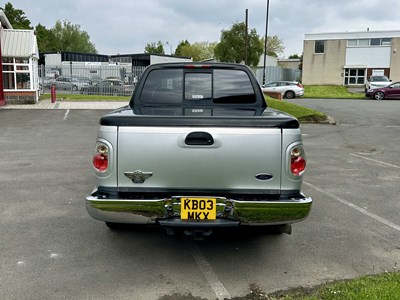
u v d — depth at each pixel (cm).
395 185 693
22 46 2084
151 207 343
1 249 416
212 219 346
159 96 471
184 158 343
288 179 347
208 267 383
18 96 2116
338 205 577
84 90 2916
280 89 3159
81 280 354
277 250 423
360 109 2155
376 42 4494
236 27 4628
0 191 624
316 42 4719
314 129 1456
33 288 340
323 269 381
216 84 471
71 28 7656
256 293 337
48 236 451
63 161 856
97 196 352
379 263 395
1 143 1079
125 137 343
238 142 342
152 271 373
